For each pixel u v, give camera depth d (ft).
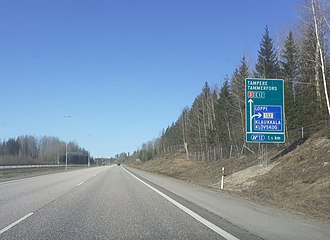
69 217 45.44
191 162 266.98
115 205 57.98
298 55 159.43
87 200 65.21
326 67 138.31
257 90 83.66
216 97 274.77
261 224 39.58
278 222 40.63
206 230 36.65
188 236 33.78
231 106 218.79
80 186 101.09
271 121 83.15
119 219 43.93
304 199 66.44
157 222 41.70
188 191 84.69
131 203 60.80
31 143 577.84
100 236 33.86
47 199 66.80
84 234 34.78
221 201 62.85
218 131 246.68
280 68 190.70
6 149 541.75
